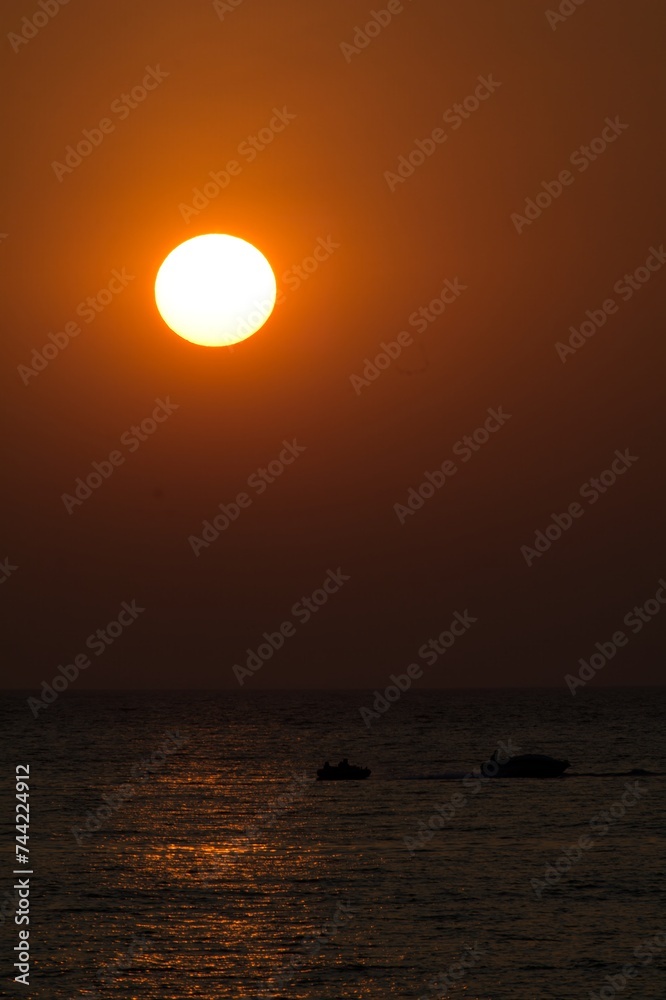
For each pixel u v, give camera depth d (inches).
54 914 5007.4
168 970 4197.8
